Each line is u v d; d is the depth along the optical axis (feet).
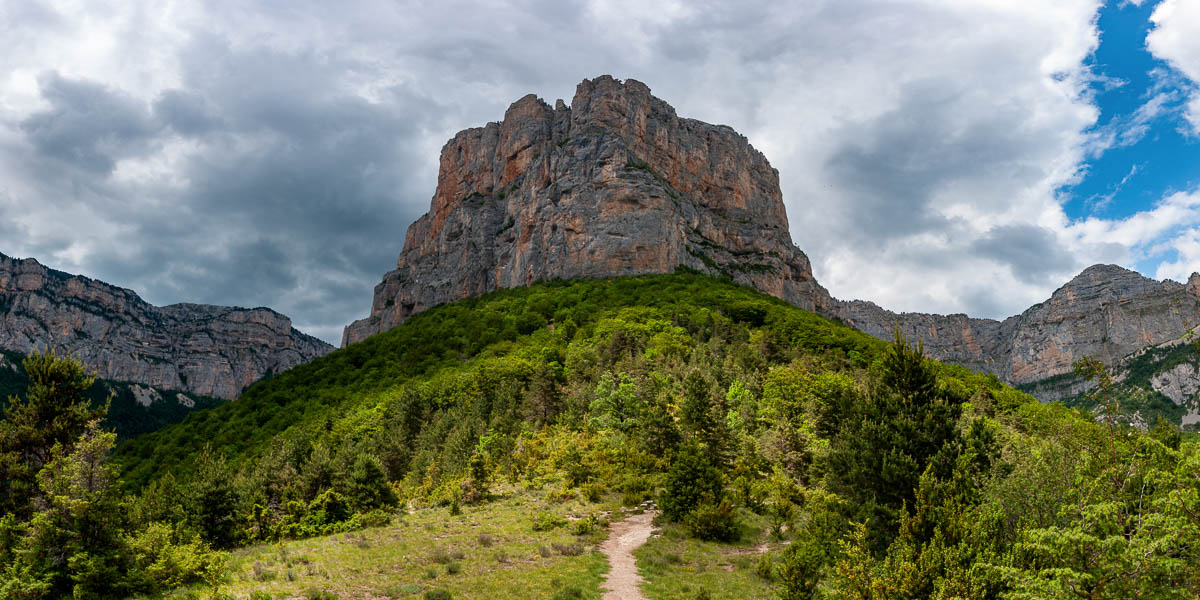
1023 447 92.94
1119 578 44.21
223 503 120.78
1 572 70.54
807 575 67.67
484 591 73.41
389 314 647.56
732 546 104.01
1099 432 64.13
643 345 321.11
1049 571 45.37
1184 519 43.01
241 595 68.90
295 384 367.86
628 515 128.57
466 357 367.66
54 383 92.63
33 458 88.43
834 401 161.58
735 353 294.05
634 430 186.19
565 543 102.27
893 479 84.43
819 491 119.14
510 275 534.37
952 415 93.40
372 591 72.02
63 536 74.64
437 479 181.16
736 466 149.28
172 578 75.87
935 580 54.65
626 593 76.18
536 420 234.79
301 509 130.11
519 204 577.43
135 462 298.76
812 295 628.69
